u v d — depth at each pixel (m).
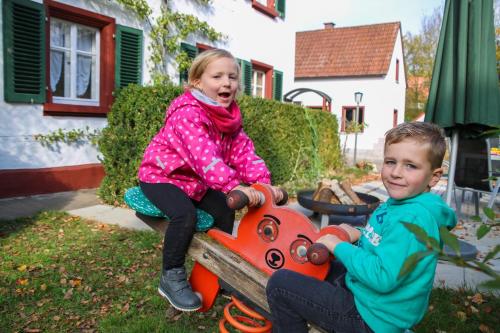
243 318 2.31
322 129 12.01
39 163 7.15
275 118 9.14
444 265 4.35
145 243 4.59
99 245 4.56
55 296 3.37
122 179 6.55
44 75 7.07
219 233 2.20
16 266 3.88
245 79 12.12
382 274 1.53
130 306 3.28
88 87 8.19
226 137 2.38
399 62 27.59
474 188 6.59
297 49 27.41
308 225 1.91
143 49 8.86
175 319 3.09
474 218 1.53
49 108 7.20
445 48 5.21
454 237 0.99
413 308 1.59
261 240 2.04
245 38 12.08
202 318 3.12
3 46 6.52
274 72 13.59
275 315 1.81
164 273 2.22
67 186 7.52
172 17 9.30
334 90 25.64
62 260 4.10
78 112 7.67
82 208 6.29
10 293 3.36
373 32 26.34
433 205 1.63
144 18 8.83
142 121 6.48
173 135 2.26
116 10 8.26
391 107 26.30
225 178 2.04
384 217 1.70
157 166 2.33
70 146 7.63
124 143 6.54
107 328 2.91
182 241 2.17
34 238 4.72
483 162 6.35
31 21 6.83
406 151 1.66
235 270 1.99
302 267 1.90
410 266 1.00
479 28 4.99
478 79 4.98
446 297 3.47
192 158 2.16
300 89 16.72
